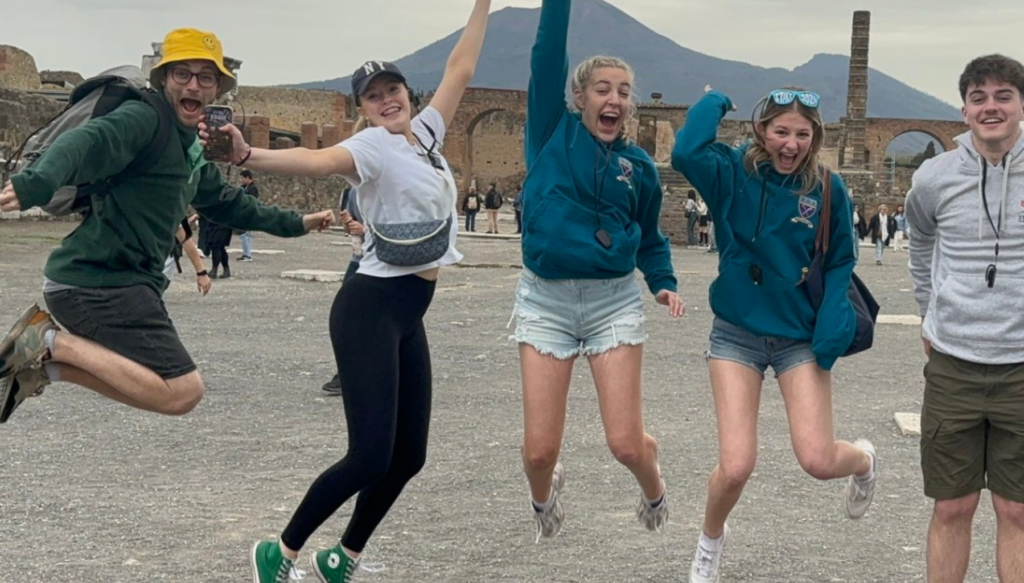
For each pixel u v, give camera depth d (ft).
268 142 160.76
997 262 16.30
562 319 18.58
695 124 17.89
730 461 17.42
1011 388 16.38
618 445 18.58
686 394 36.94
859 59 268.62
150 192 16.53
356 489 16.69
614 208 18.45
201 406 33.17
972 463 16.96
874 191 211.82
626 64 18.63
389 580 18.52
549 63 18.61
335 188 155.84
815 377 17.81
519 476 25.58
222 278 75.82
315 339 47.91
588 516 22.65
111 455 26.94
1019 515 16.61
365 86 17.20
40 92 146.92
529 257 18.61
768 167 17.81
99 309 16.70
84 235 16.65
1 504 22.43
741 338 18.08
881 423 33.12
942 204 16.72
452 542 20.66
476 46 19.57
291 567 17.16
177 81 16.52
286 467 26.12
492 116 243.40
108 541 20.18
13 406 16.93
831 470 17.65
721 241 18.11
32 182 14.80
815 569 19.60
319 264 89.81
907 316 62.18
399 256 16.84
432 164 17.69
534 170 18.72
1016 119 16.02
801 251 17.67
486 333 51.08
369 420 16.58
